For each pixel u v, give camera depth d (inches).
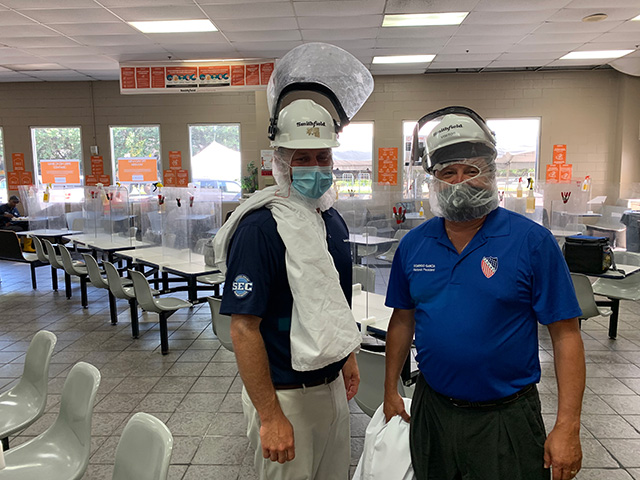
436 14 224.4
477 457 46.6
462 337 46.2
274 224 50.5
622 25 244.1
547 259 45.2
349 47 278.8
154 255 195.9
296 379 52.9
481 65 328.8
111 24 233.8
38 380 78.2
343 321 49.3
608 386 122.9
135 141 380.8
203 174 381.7
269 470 55.2
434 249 50.0
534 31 252.1
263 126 323.9
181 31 244.8
